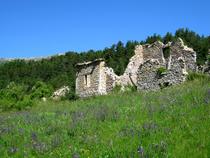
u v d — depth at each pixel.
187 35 69.06
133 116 15.45
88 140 12.17
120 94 35.03
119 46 76.56
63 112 20.58
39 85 49.12
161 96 20.97
